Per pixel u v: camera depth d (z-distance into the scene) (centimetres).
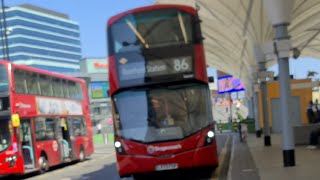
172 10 1555
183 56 1529
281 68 1538
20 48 13400
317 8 2512
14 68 2067
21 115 2073
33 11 14188
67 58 15738
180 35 1545
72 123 2730
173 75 1521
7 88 2020
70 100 2738
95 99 8931
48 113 2381
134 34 1555
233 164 1939
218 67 6006
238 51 4016
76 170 2386
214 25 2989
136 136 1517
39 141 2231
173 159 1495
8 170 1991
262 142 3156
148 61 1534
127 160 1518
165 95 1525
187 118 1512
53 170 2442
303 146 2341
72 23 16262
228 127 6575
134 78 1533
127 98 1538
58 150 2456
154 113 1520
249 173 1602
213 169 1925
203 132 1507
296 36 3484
